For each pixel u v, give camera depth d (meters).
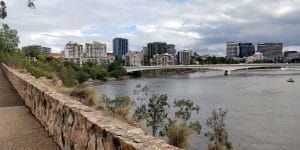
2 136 8.01
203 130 29.38
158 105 22.67
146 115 22.12
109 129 4.68
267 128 35.59
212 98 60.16
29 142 7.46
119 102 16.48
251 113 44.50
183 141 10.86
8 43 63.69
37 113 10.09
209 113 41.19
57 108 7.33
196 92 69.69
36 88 10.32
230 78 124.50
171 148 3.91
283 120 39.91
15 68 33.03
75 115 6.01
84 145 5.47
